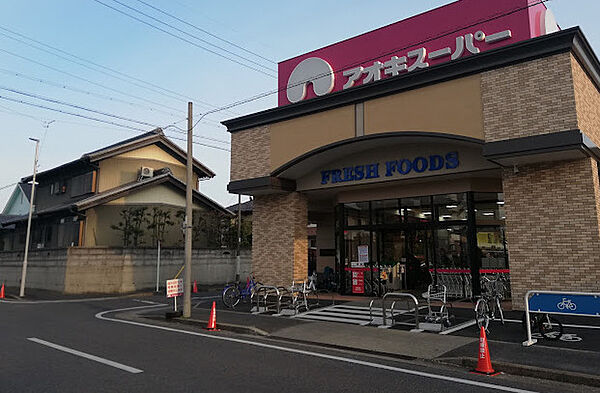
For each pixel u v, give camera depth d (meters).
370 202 15.18
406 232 14.52
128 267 21.98
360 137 12.67
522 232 10.62
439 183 13.71
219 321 10.70
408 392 5.14
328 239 19.33
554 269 10.05
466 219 13.16
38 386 5.32
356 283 15.18
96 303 16.73
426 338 8.24
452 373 6.09
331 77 13.97
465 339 7.99
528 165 10.75
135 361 6.67
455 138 11.08
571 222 9.97
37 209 29.91
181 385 5.38
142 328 10.20
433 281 13.75
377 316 11.02
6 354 7.16
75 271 20.83
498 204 13.09
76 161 25.41
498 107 10.55
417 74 11.68
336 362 6.68
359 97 12.81
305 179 15.47
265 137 15.22
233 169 15.95
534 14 11.30
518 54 10.32
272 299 14.99
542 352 6.82
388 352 7.40
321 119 13.79
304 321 10.53
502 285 12.45
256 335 9.29
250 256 28.53
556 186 10.29
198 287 24.70
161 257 23.48
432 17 12.62
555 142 9.47
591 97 11.12
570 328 8.66
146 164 27.66
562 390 5.30
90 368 6.21
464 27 11.72
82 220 23.58
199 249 25.59
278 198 15.90
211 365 6.43
